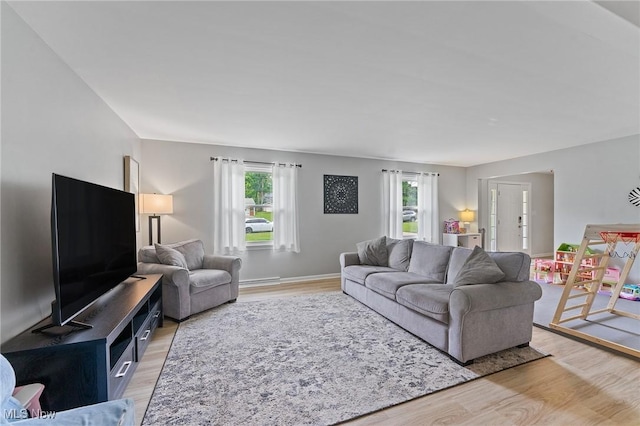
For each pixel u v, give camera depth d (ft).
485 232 22.61
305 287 15.34
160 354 8.02
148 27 5.76
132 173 12.14
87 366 4.98
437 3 5.03
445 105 9.94
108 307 6.63
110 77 7.87
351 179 18.45
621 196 14.08
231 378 6.88
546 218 25.96
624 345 8.32
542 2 4.72
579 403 5.98
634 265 13.58
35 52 5.96
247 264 15.85
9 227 5.26
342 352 8.14
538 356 7.88
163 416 5.60
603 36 5.59
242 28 5.79
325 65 7.27
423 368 7.30
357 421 5.50
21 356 4.75
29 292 5.78
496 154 18.07
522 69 7.46
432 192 20.75
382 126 12.32
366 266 13.66
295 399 6.11
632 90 8.73
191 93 8.91
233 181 15.53
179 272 10.16
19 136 5.53
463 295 7.41
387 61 7.07
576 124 12.09
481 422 5.45
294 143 15.19
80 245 5.94
